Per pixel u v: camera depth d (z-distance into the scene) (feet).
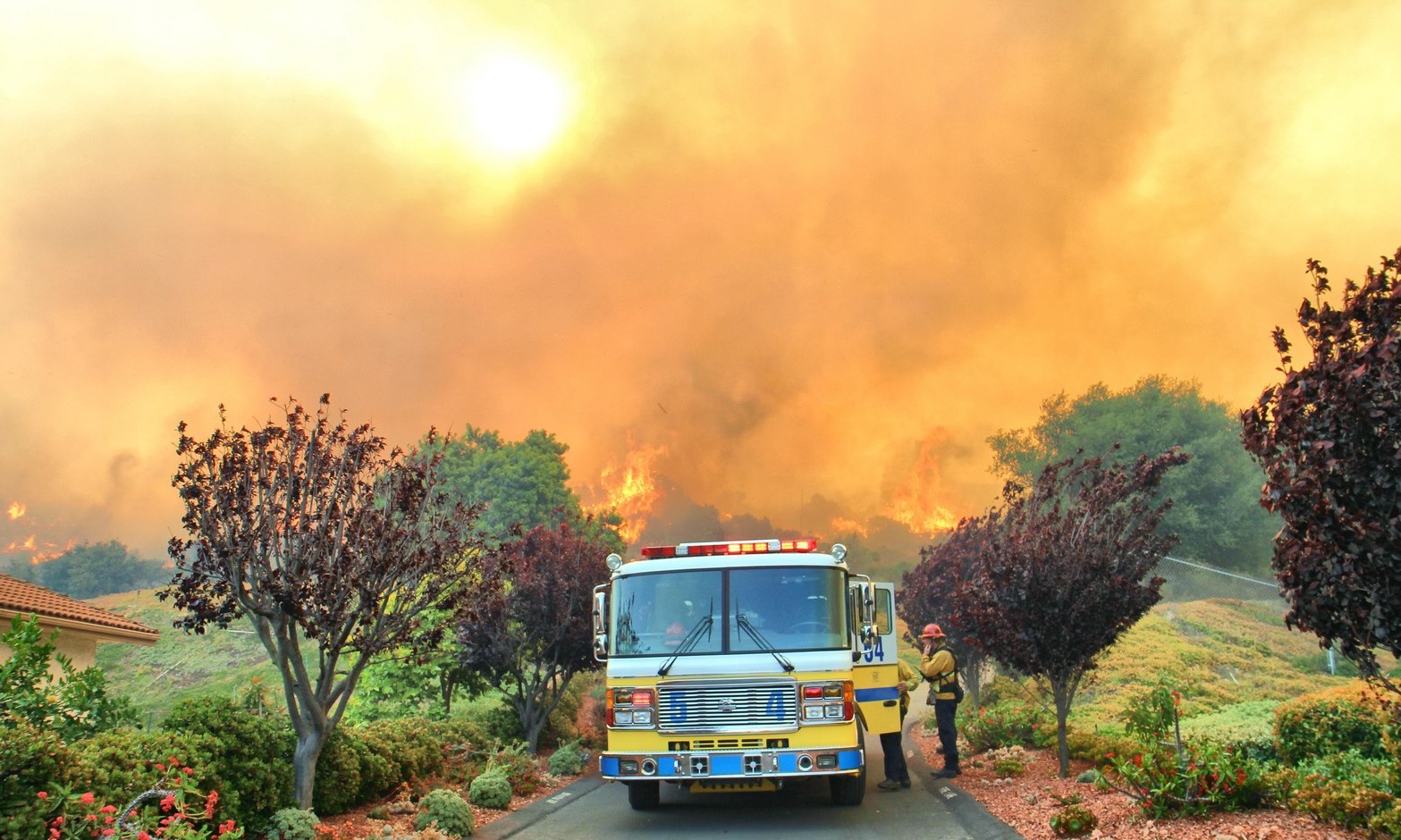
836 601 36.96
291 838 30.04
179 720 31.32
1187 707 62.23
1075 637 40.27
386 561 34.22
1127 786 34.53
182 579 32.81
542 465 199.11
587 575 59.72
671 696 35.53
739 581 37.42
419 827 34.50
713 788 35.94
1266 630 100.27
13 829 20.68
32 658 28.55
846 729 35.06
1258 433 23.15
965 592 44.19
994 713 54.95
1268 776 30.17
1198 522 177.06
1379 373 20.24
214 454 32.94
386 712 60.85
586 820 39.29
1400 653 20.42
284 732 34.86
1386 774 29.94
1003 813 35.27
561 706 68.90
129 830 20.86
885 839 33.30
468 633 55.57
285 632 33.83
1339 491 20.45
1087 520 41.47
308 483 33.47
